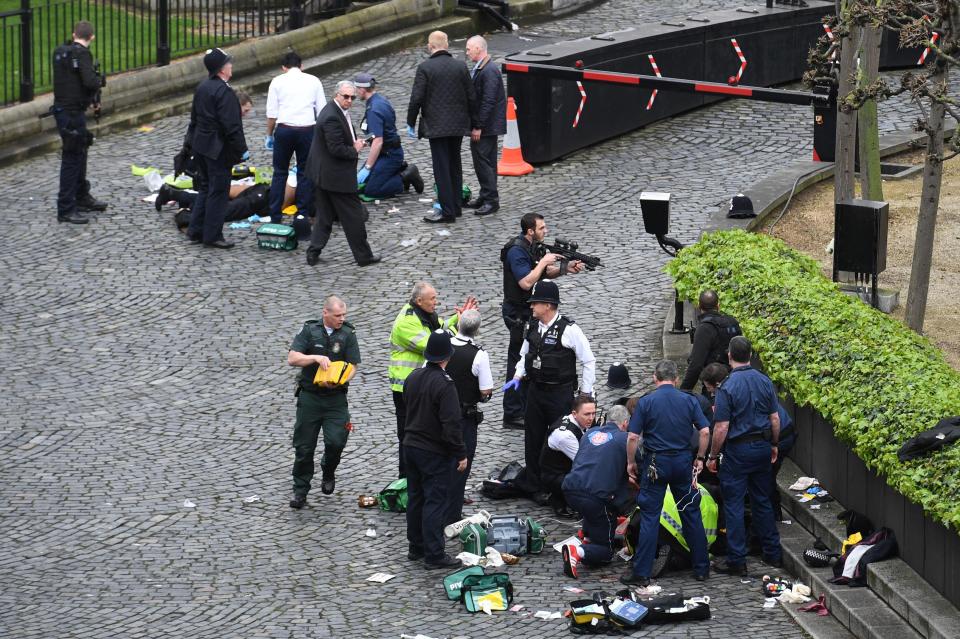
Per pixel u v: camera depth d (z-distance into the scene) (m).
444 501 41.34
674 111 86.25
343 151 62.22
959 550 36.00
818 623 38.25
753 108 87.81
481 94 68.31
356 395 52.94
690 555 41.97
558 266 51.06
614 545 43.72
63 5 87.88
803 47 92.44
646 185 73.44
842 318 46.81
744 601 40.00
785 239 65.25
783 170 73.81
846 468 42.72
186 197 69.62
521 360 47.22
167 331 58.12
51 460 48.16
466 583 39.31
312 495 46.38
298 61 68.38
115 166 76.75
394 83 89.62
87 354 56.22
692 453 41.25
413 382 41.44
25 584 40.44
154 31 94.00
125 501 45.50
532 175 76.12
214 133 65.00
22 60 80.06
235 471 47.69
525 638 37.59
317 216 64.19
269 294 61.53
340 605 39.44
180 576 41.00
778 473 46.03
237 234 68.88
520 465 47.22
